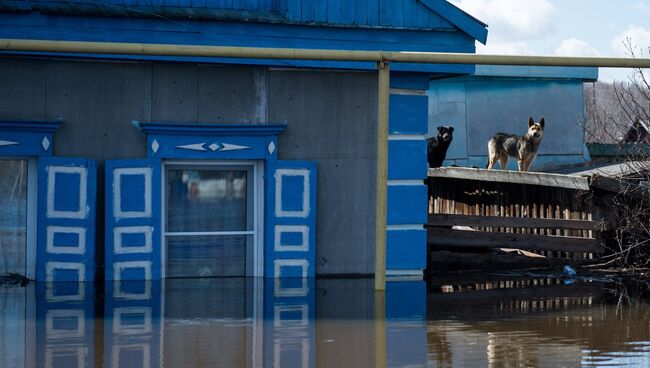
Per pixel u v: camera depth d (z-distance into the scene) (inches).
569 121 1412.4
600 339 462.9
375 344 448.5
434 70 745.0
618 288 701.9
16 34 665.6
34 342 448.1
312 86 735.1
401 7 741.3
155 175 701.3
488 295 648.4
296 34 721.6
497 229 937.5
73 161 684.7
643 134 1050.1
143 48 596.7
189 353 424.5
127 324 502.9
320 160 738.2
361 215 746.2
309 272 732.0
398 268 754.8
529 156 1235.2
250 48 602.5
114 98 698.8
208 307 571.5
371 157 747.4
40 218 681.6
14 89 680.4
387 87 623.8
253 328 492.7
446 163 1396.4
